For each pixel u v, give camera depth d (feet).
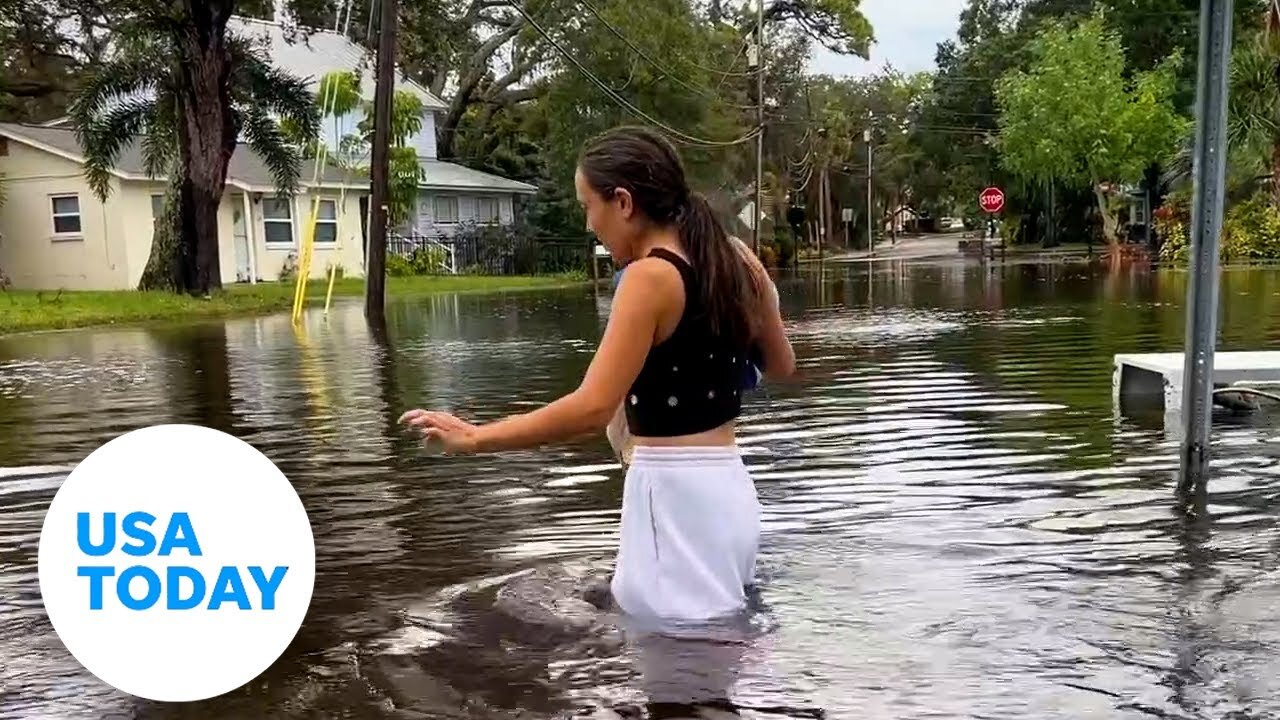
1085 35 124.67
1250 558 12.31
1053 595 11.14
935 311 52.90
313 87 108.06
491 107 140.67
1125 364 24.12
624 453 11.74
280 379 32.01
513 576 12.24
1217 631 10.04
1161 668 9.22
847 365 31.68
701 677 9.24
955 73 188.85
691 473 10.44
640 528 10.58
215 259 74.43
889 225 270.05
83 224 87.97
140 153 87.76
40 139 88.02
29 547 14.39
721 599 10.68
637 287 9.93
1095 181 126.82
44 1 81.46
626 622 10.53
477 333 47.01
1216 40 15.74
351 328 51.72
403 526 14.79
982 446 19.25
